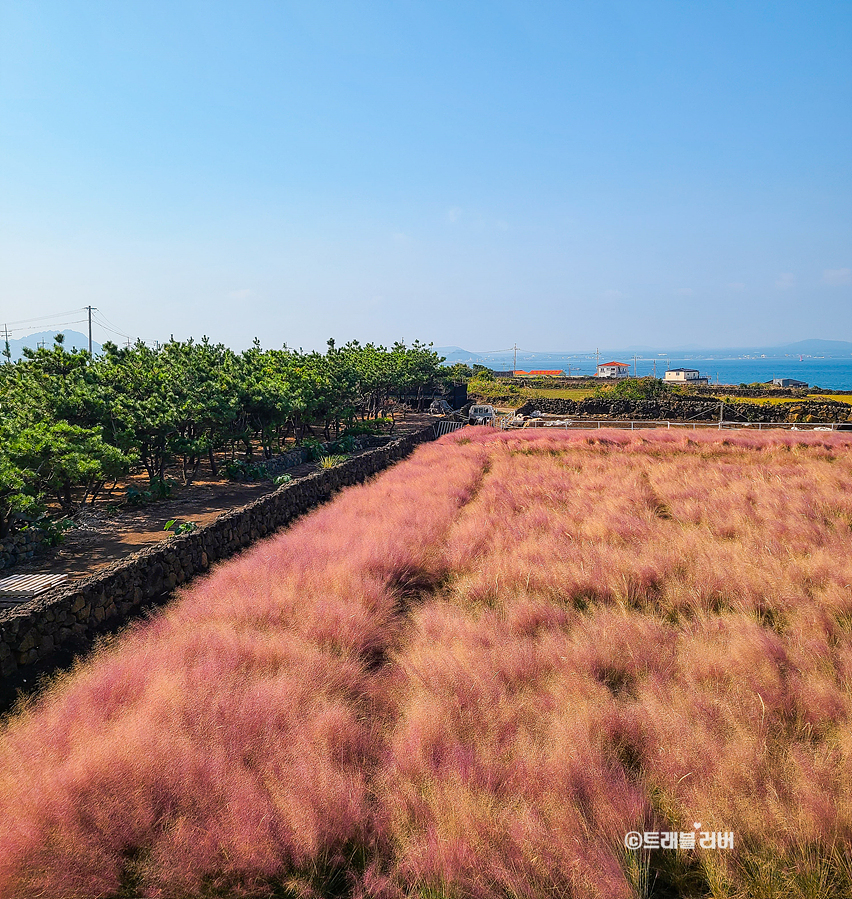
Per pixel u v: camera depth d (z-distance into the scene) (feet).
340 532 42.14
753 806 14.30
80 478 54.19
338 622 25.35
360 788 15.38
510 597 29.40
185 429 78.07
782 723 17.80
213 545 43.88
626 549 36.35
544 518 45.57
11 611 26.73
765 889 12.62
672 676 21.13
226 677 20.39
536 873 12.82
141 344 102.94
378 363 164.76
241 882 13.35
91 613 30.19
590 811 14.53
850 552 33.96
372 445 124.36
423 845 13.57
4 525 45.65
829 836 13.61
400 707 19.49
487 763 16.12
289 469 94.02
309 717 18.25
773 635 23.31
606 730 17.63
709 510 46.55
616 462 80.89
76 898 12.72
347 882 13.43
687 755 16.12
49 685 23.88
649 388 239.30
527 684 20.80
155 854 13.51
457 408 219.41
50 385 65.51
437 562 35.63
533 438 110.93
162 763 15.64
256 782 15.35
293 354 138.72
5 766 16.43
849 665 20.61
